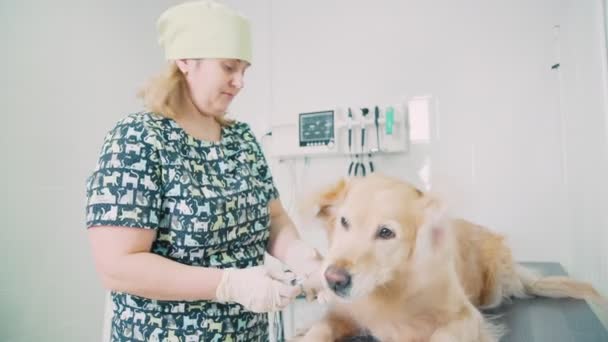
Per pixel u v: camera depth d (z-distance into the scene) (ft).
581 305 4.27
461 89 6.83
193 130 3.47
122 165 2.84
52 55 6.18
